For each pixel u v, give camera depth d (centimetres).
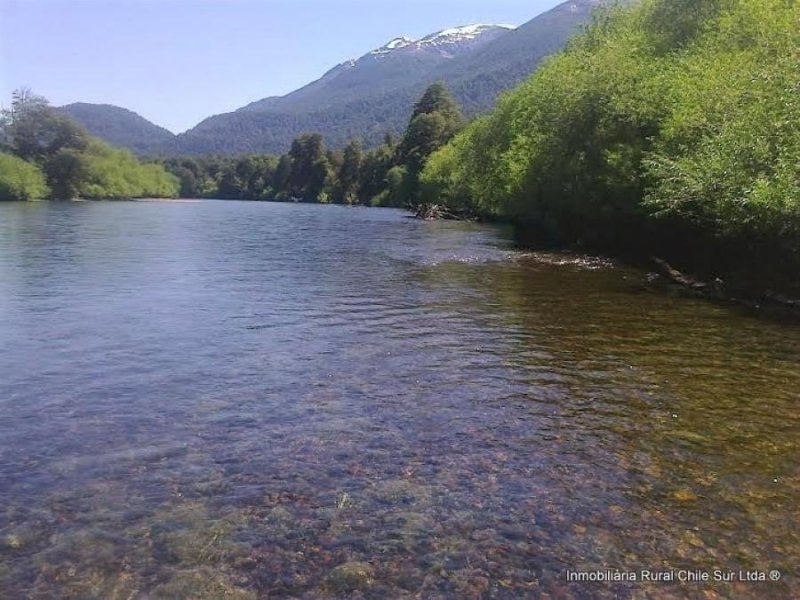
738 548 700
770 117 2194
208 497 788
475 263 3272
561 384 1245
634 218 3525
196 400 1127
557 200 4391
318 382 1238
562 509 774
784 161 2012
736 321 1855
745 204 2138
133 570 647
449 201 9062
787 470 886
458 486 826
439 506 774
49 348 1462
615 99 3519
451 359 1414
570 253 3856
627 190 3362
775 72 2320
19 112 14412
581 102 3844
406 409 1097
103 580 632
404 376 1284
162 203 15212
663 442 975
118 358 1388
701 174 2406
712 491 824
